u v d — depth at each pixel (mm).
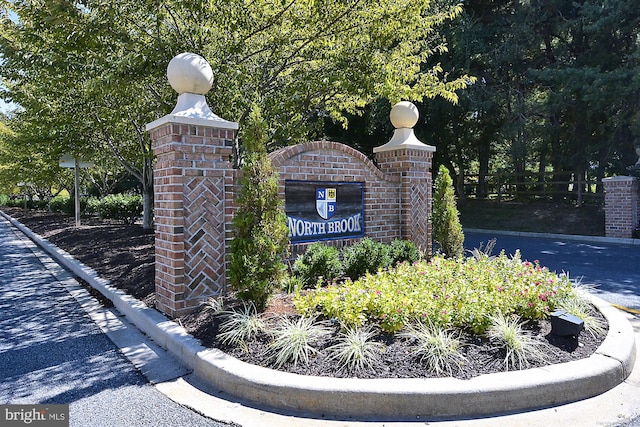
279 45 6598
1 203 40750
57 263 8867
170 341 3840
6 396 3094
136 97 7129
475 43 14758
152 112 7934
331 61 6809
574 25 14328
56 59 5898
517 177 19266
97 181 26000
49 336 4363
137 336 4309
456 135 17562
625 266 8070
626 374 3242
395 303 3572
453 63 15273
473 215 17328
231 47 6258
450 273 4602
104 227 13633
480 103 14992
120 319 4891
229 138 4719
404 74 7359
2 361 3738
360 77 6406
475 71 15812
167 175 4453
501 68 15922
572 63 14656
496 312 3639
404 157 6992
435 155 18344
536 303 3898
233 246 4074
